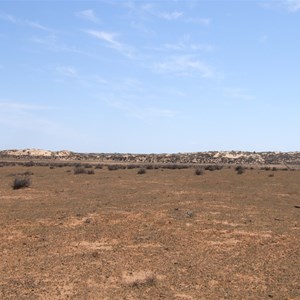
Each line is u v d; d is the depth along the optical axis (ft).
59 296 39.96
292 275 47.19
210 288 42.78
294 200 110.32
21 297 39.50
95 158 596.70
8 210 87.81
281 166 404.57
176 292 41.39
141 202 98.68
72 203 97.35
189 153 652.89
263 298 40.16
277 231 70.74
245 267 50.16
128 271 47.98
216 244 61.46
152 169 265.34
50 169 250.16
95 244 60.59
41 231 68.39
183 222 76.23
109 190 124.47
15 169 248.52
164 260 52.65
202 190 126.62
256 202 103.86
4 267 49.24
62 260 52.21
